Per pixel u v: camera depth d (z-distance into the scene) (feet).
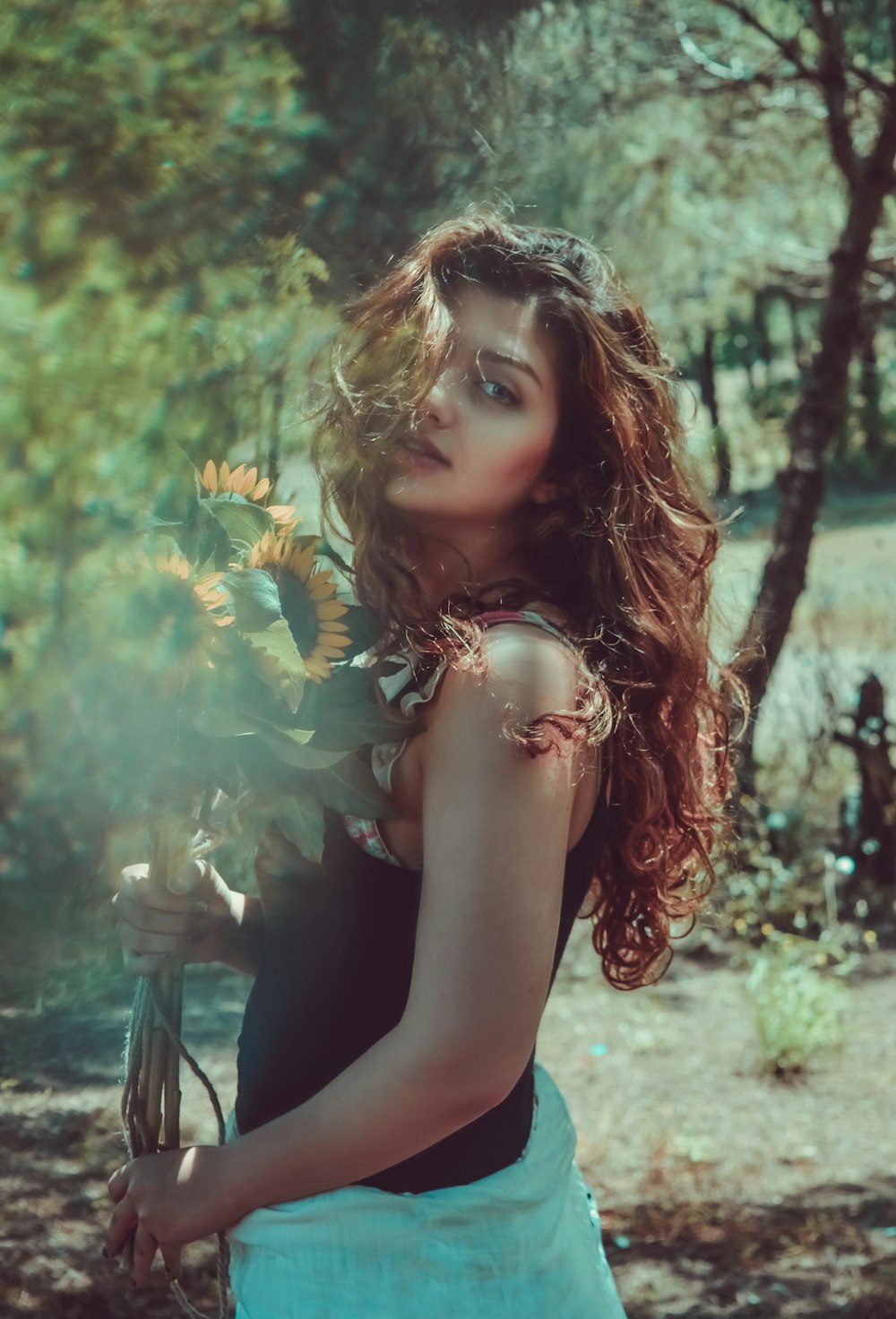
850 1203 12.28
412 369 3.94
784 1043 15.35
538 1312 3.89
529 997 3.50
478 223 4.20
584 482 4.12
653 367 4.42
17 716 3.17
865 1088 15.03
